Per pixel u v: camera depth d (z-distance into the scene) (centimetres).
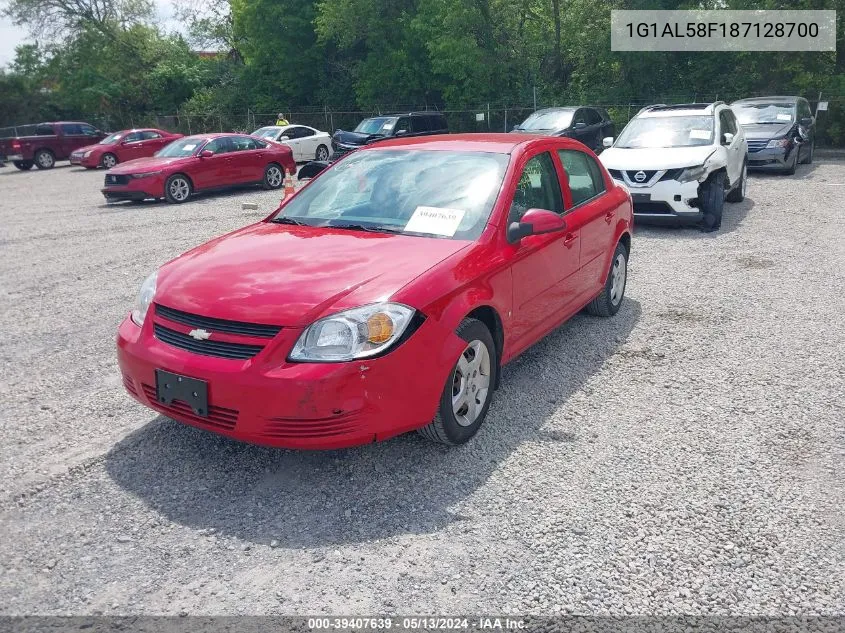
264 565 299
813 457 385
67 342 602
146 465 383
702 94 2683
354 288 351
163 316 369
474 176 457
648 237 989
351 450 395
